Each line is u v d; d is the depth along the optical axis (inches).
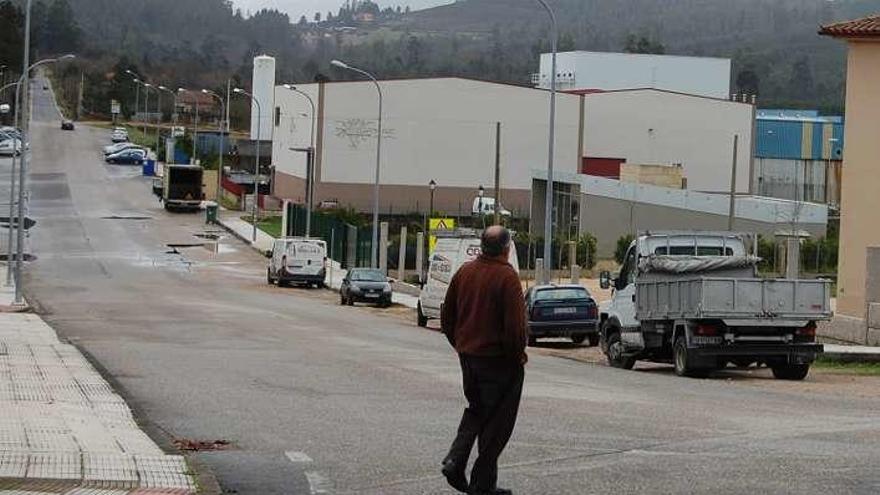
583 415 651.5
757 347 1014.4
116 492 415.5
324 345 1216.8
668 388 866.1
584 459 503.5
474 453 513.0
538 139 4205.2
